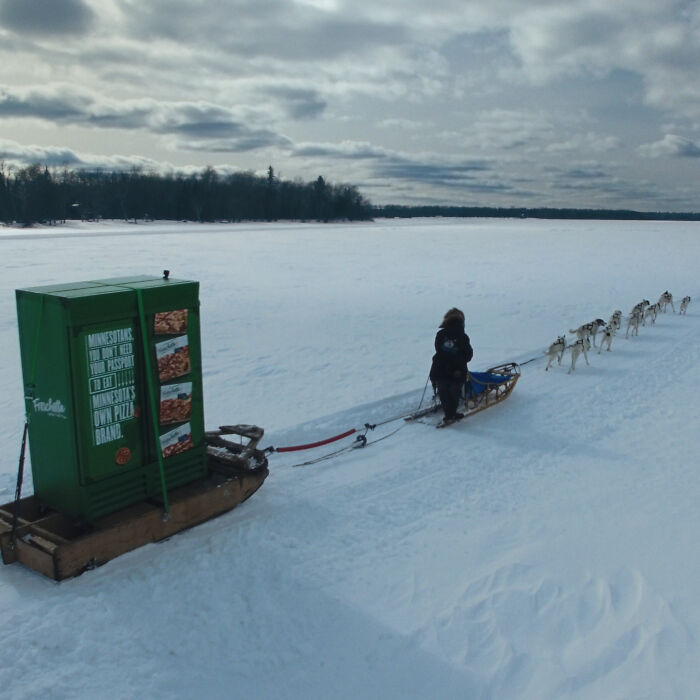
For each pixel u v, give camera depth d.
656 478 6.20
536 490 5.94
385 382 9.45
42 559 4.31
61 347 4.36
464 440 7.23
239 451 5.71
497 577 4.50
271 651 3.76
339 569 4.59
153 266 25.36
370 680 3.55
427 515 5.43
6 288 18.06
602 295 18.81
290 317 14.92
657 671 3.59
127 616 4.00
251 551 4.77
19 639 3.74
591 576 4.51
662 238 49.69
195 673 3.57
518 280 22.30
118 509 4.80
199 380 5.28
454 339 7.52
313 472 6.30
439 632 3.94
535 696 3.44
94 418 4.52
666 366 10.64
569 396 8.94
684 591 4.33
